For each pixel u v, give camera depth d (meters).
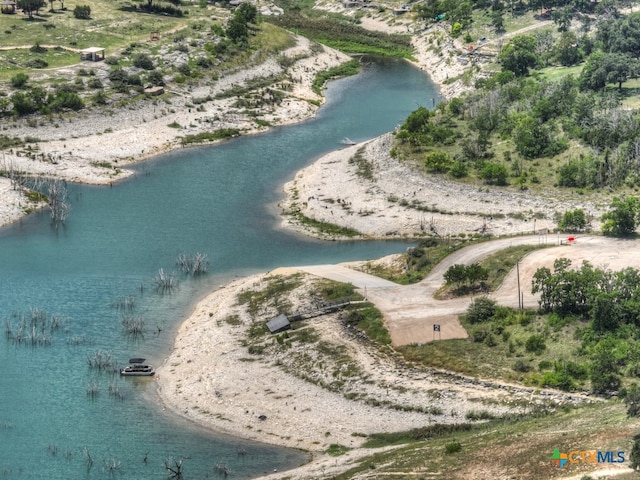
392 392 167.88
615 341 171.62
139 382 180.00
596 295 180.25
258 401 171.25
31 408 171.12
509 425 149.88
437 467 136.62
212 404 171.88
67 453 157.75
